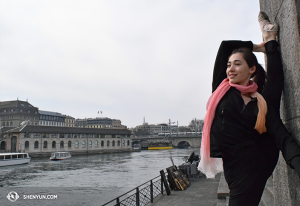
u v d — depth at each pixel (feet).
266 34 5.08
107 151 281.33
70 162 170.40
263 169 3.89
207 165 4.83
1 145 238.07
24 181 92.58
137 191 25.04
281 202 5.53
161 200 27.40
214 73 5.14
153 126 649.61
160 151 286.66
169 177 33.22
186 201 26.00
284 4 4.74
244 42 4.83
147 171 113.91
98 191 71.26
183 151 270.26
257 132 3.94
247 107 4.03
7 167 140.46
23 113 407.03
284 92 4.93
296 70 4.25
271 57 4.69
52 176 104.58
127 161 170.71
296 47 4.22
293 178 4.64
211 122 4.45
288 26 4.55
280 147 3.78
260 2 7.02
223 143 4.14
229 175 4.20
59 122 467.93
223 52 5.00
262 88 4.83
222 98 4.36
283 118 5.18
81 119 639.76
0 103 437.17
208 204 24.02
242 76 4.23
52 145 245.04
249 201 3.92
